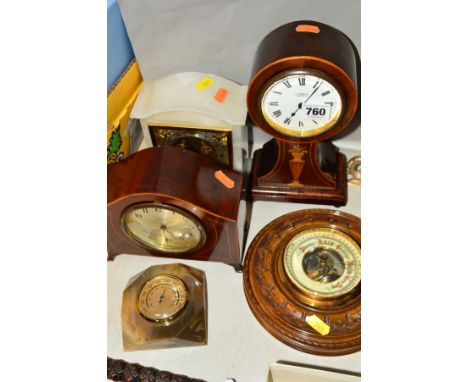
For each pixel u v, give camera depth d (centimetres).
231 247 64
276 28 65
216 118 66
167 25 67
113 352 63
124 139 75
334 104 61
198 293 65
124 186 60
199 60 72
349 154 80
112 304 67
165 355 62
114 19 68
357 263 63
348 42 64
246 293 65
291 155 69
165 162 61
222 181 63
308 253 64
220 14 65
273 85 60
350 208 74
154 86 70
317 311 61
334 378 56
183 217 61
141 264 70
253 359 62
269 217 74
